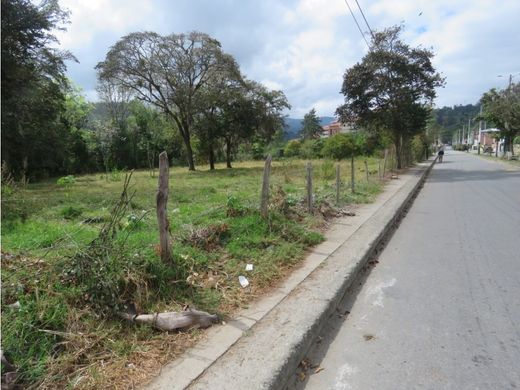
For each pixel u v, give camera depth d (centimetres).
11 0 1800
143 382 259
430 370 296
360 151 3872
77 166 3716
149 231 599
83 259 348
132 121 4403
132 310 339
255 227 608
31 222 726
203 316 339
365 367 303
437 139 9450
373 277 511
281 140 6209
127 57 2845
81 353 279
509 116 3428
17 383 243
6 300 303
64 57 2495
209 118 3203
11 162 2712
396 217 914
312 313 362
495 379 284
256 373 267
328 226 756
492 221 862
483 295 439
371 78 2333
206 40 2878
